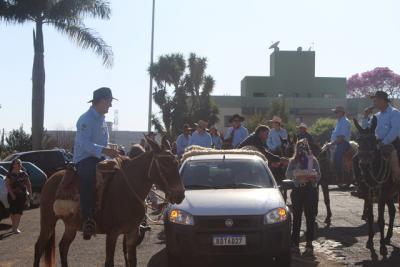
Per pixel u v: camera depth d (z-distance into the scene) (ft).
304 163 34.78
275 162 44.34
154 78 163.22
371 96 38.09
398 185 35.88
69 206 25.98
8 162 68.23
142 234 31.40
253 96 230.07
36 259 27.68
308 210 33.83
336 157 55.36
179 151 60.39
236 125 53.88
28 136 117.50
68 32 93.40
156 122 163.53
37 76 90.79
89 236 25.35
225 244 27.58
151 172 24.91
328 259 32.17
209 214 27.96
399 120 36.86
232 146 53.72
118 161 26.20
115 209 25.21
